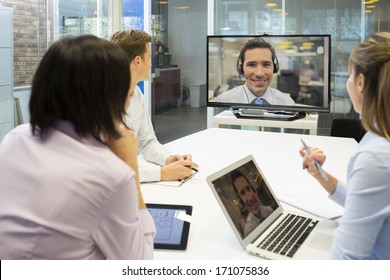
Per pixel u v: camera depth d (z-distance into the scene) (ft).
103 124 2.70
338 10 16.56
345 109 16.99
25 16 14.76
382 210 2.98
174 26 19.76
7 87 13.70
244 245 3.74
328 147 8.20
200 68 19.94
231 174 4.16
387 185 2.95
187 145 8.27
